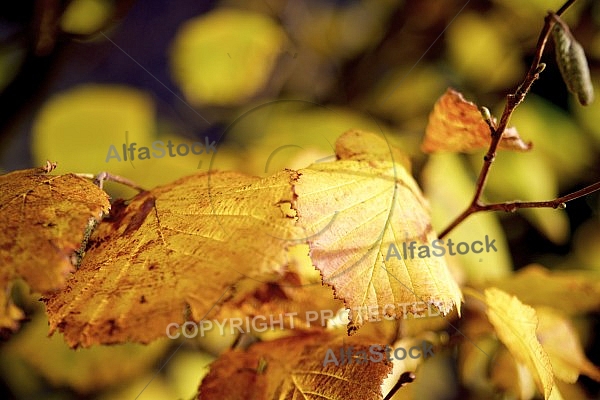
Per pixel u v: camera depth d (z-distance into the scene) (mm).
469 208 318
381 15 568
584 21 468
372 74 537
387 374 292
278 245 277
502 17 500
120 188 397
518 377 357
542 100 483
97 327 273
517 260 501
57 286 251
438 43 525
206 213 286
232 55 510
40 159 428
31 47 410
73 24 415
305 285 318
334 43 565
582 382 442
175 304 275
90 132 432
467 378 391
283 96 534
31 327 412
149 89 516
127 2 414
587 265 497
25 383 432
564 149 475
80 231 258
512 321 311
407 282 280
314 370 298
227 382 301
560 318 358
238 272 275
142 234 285
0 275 250
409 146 443
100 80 508
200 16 560
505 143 305
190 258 279
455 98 301
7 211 260
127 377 424
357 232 283
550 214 453
